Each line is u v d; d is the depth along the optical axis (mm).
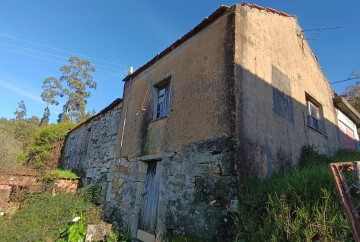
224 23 5195
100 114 10227
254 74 5102
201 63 5461
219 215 4004
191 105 5371
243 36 5070
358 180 1932
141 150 6688
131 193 6578
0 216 7469
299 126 6316
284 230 3096
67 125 15781
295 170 4512
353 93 19766
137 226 6078
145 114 7055
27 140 22641
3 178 8477
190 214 4539
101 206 7555
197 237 4230
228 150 4215
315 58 8430
